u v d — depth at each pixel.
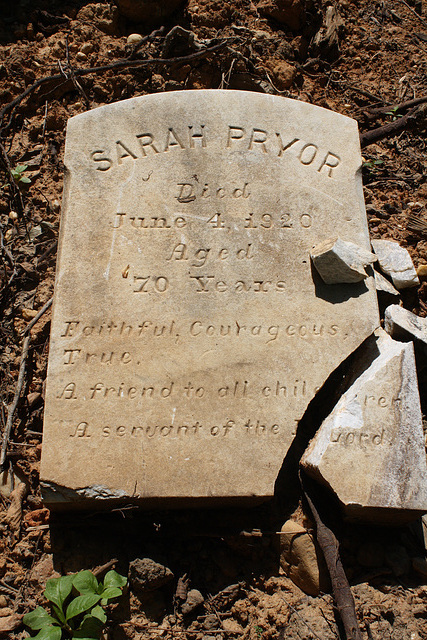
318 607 0.80
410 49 1.29
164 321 0.83
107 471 0.80
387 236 1.05
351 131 0.91
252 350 0.84
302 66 1.20
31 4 1.16
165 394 0.82
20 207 1.03
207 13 1.17
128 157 0.87
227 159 0.88
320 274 0.86
